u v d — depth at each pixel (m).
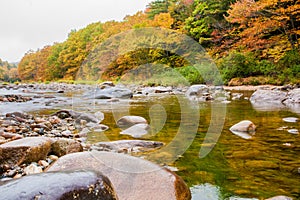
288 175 1.69
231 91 9.43
